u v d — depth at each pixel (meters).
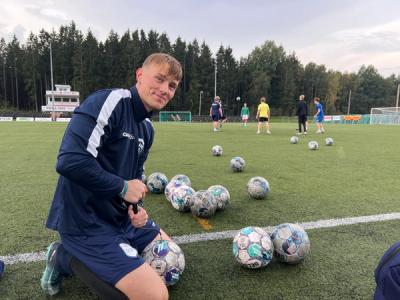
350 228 3.42
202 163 7.41
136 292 1.74
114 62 67.88
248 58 81.81
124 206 2.18
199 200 3.62
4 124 27.09
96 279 1.83
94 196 1.95
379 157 8.66
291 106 78.62
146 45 74.94
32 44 68.00
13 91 70.88
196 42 77.19
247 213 3.88
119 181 1.87
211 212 3.66
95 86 66.75
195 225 3.46
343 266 2.62
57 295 2.18
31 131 17.58
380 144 12.21
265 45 78.56
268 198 4.53
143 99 2.06
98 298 2.14
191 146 10.95
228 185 5.30
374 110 43.38
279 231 2.61
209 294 2.20
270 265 2.62
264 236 2.54
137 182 1.96
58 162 1.74
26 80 67.38
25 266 2.56
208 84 70.75
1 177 5.71
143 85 2.04
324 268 2.58
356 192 4.88
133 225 2.17
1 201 4.26
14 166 6.80
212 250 2.87
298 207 4.12
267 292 2.23
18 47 70.94
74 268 1.95
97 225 1.96
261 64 76.94
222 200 3.89
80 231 1.93
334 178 5.89
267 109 17.64
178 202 3.81
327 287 2.31
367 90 95.06
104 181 1.81
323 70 90.31
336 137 15.59
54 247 2.12
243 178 5.83
